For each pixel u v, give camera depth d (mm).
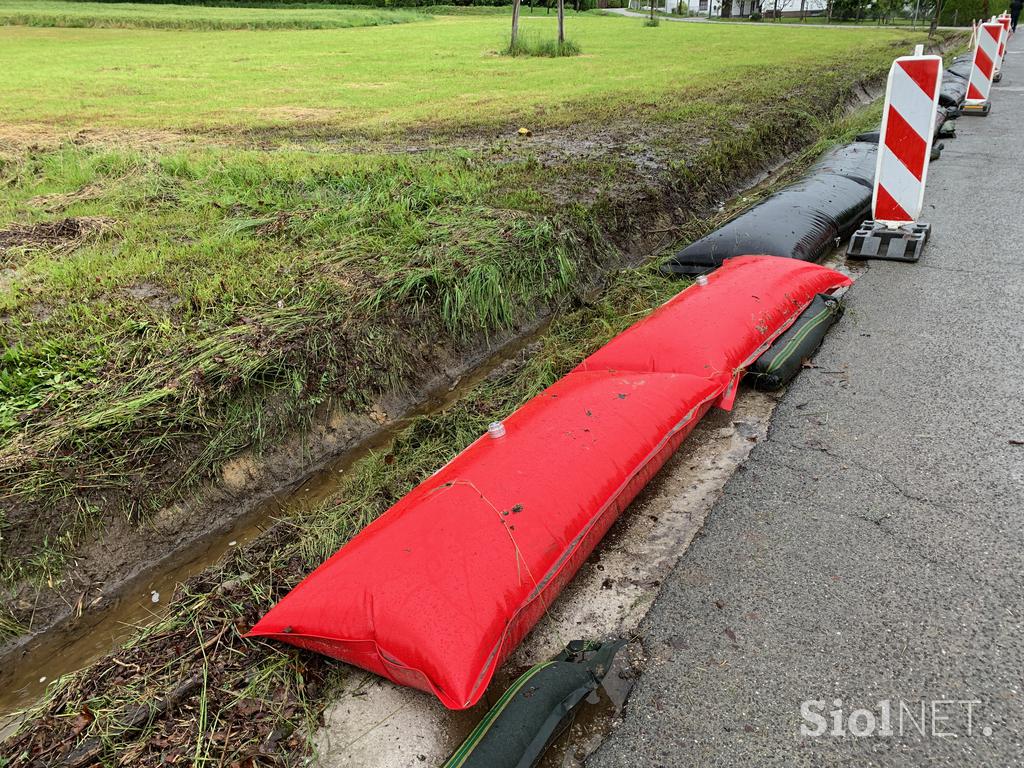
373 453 3287
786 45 22797
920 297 4352
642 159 7348
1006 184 6844
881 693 1845
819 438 2998
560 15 20391
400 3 53094
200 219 5492
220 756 1815
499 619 1839
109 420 2824
